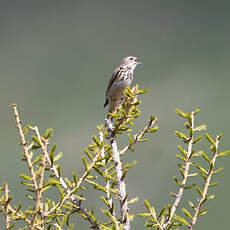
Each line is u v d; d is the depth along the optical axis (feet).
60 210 12.39
